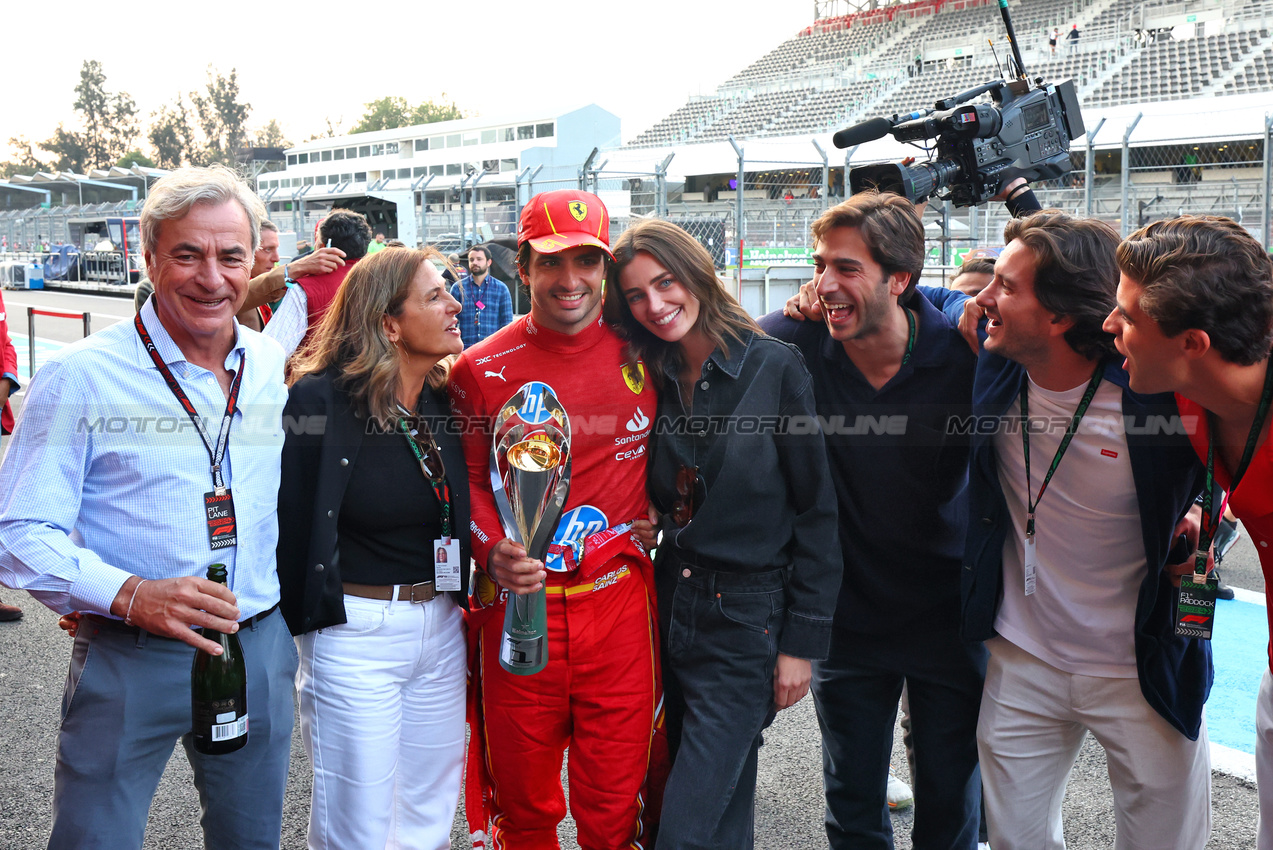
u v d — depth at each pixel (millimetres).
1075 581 1895
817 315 2221
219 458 1751
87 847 1661
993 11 38031
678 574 2119
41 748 3172
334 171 52875
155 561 1698
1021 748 2000
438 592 2115
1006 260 1802
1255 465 1608
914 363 2096
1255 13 28938
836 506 2062
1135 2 33250
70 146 101500
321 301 4070
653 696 2176
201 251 1667
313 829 2080
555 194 2053
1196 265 1507
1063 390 1846
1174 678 1813
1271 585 1704
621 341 2129
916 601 2203
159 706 1708
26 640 4160
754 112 39625
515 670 2014
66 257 28656
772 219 15922
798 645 2037
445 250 16734
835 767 2369
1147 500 1753
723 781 1993
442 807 2197
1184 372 1596
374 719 2035
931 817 2287
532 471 2004
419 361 2059
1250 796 2805
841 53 41875
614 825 2131
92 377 1661
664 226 1999
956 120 3150
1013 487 1946
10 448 1663
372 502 1991
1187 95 26516
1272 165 10133
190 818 2781
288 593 1990
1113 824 2695
